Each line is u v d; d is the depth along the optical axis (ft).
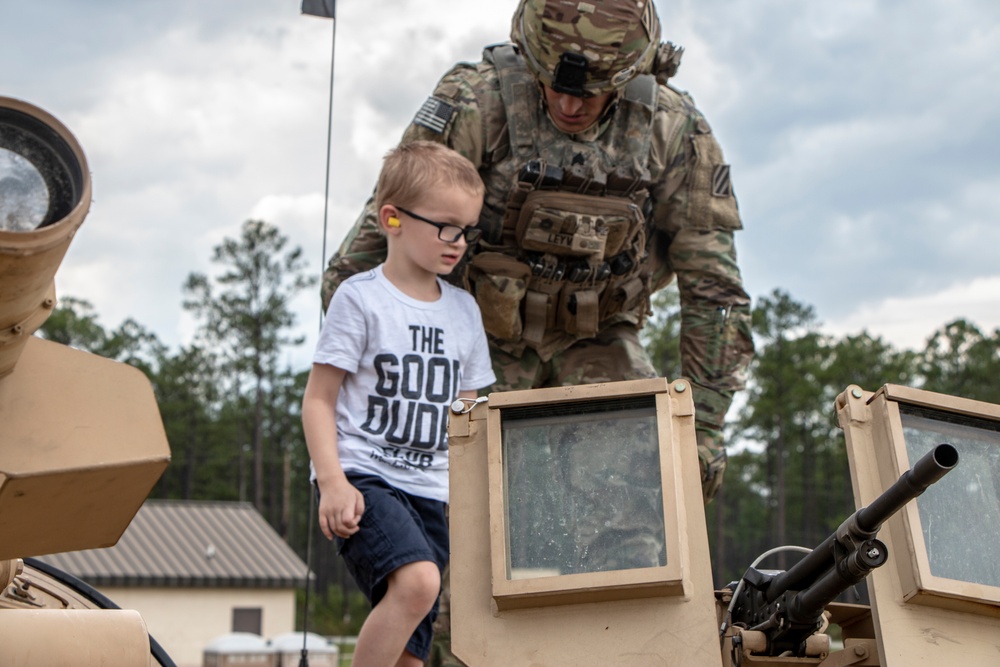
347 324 12.38
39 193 6.94
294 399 233.96
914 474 8.40
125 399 8.22
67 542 8.63
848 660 10.25
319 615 188.75
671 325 160.45
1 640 8.99
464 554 9.84
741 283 16.67
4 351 7.50
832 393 191.42
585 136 15.64
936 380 183.52
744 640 10.00
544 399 10.03
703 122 16.65
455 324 12.96
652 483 9.80
